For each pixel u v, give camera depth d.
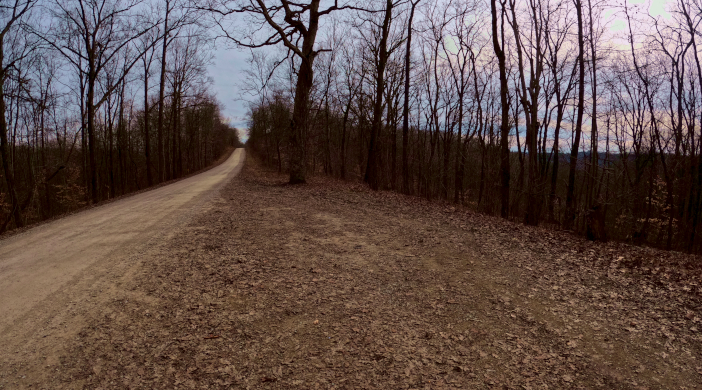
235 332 4.18
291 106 31.59
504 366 3.61
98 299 4.93
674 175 17.23
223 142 83.81
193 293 5.14
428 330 4.30
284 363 3.64
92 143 19.47
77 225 10.11
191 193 16.77
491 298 5.14
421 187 21.70
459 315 4.67
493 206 16.88
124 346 3.86
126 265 6.21
